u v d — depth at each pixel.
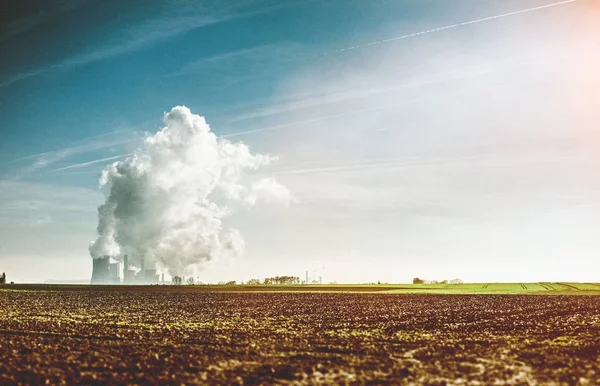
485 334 29.77
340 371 18.61
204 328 33.00
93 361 20.03
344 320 39.25
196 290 114.69
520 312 46.94
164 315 44.00
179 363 19.80
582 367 19.48
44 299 71.56
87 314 44.56
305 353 22.52
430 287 138.88
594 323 36.16
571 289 117.75
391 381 17.08
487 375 18.02
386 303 62.72
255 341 26.45
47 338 27.20
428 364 20.06
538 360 20.94
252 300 71.25
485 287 136.75
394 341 26.70
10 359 20.27
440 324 35.81
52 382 16.52
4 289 109.94
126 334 29.25
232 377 17.44
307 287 142.50
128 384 16.34
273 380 17.09
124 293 95.81
